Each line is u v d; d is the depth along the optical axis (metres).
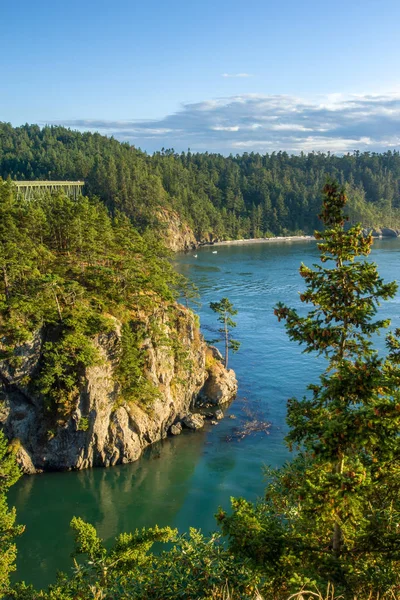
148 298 73.12
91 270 75.56
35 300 62.12
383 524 15.52
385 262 184.50
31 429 60.19
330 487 13.44
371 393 13.59
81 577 24.75
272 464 60.06
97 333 61.69
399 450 13.80
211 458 62.41
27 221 81.75
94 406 59.47
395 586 14.31
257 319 119.62
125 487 56.53
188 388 74.25
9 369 58.72
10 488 56.72
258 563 14.95
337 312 15.54
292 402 16.58
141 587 19.92
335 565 14.44
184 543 21.25
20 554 45.06
